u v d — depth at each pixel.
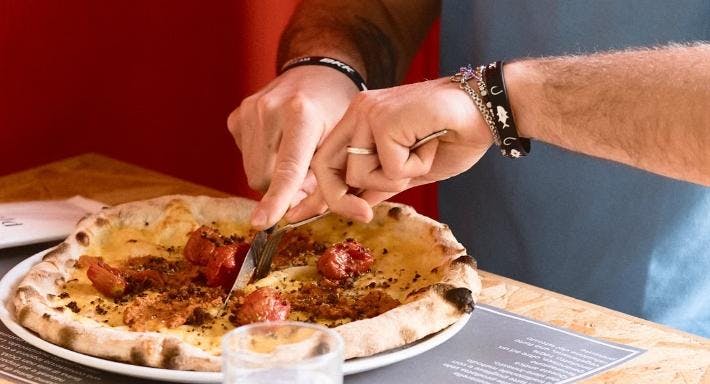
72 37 1.65
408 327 1.03
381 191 1.10
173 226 1.26
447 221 1.58
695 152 1.02
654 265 1.45
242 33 1.77
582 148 1.08
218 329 1.06
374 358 1.00
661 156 1.04
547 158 1.46
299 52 1.40
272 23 1.79
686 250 1.44
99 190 1.44
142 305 1.10
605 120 1.05
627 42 1.42
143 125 1.75
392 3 1.50
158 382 1.00
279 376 0.81
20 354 1.05
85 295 1.13
